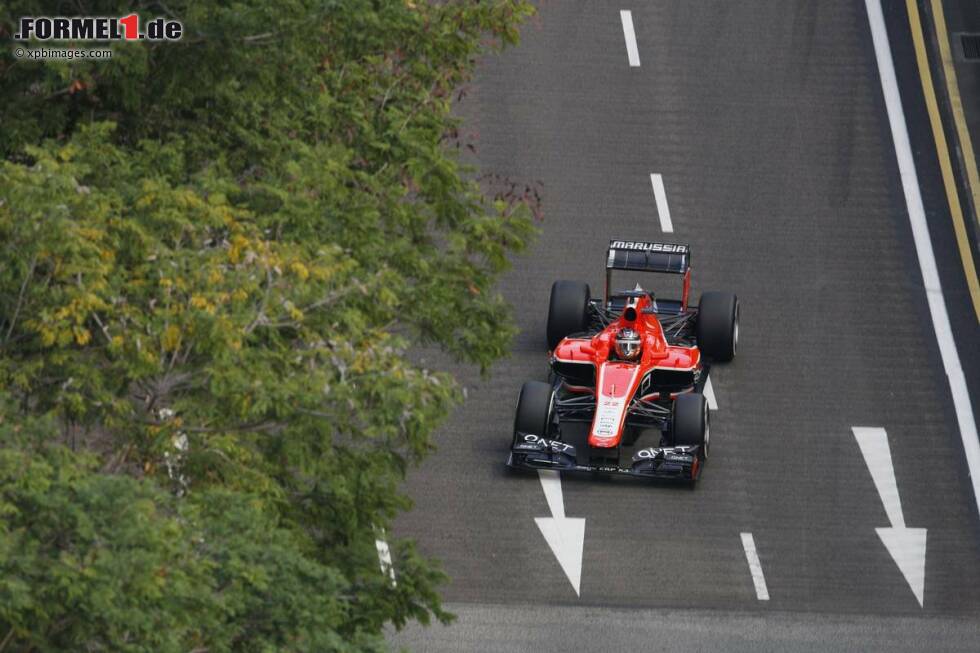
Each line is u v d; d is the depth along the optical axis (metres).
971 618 85.06
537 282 112.06
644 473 91.19
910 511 93.25
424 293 65.44
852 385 103.94
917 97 134.00
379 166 72.06
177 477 56.75
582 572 86.31
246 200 64.44
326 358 55.56
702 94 133.62
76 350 55.94
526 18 140.00
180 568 47.31
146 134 66.69
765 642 81.56
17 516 45.00
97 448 58.78
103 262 54.25
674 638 81.38
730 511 91.75
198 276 53.66
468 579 85.31
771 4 144.75
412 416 55.41
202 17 60.97
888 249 118.12
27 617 44.81
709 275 114.44
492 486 92.75
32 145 61.28
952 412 102.31
